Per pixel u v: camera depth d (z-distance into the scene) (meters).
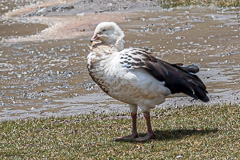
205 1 32.94
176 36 25.05
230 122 12.16
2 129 13.14
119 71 10.67
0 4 37.00
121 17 30.77
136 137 11.46
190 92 10.91
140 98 10.90
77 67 21.00
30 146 11.38
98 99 16.64
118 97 11.05
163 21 28.78
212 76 18.16
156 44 23.75
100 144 11.12
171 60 20.80
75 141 11.48
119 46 11.15
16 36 27.73
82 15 32.25
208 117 12.86
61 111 15.50
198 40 23.94
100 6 34.03
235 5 31.55
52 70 20.72
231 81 17.39
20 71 20.86
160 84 10.77
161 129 12.05
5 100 17.17
